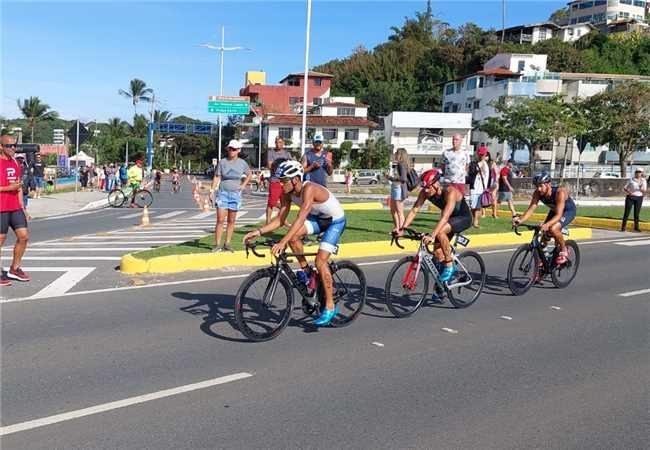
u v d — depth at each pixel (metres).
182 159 111.62
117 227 16.38
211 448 3.92
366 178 56.94
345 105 68.50
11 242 12.93
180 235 14.15
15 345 5.86
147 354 5.71
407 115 64.50
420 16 102.75
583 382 5.35
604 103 45.75
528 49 76.12
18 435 4.04
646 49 78.19
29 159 26.64
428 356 5.95
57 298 7.71
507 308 8.11
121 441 3.98
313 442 4.04
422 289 7.64
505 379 5.37
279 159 11.98
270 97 83.62
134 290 8.22
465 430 4.30
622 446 4.13
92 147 92.88
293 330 6.69
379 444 4.04
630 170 54.84
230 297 7.94
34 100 88.75
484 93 66.12
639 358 6.07
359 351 6.04
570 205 9.31
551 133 45.59
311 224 6.46
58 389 4.82
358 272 7.08
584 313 7.92
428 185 7.46
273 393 4.87
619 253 13.14
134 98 97.56
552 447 4.08
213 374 5.24
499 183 17.48
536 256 9.09
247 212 22.30
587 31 91.31
